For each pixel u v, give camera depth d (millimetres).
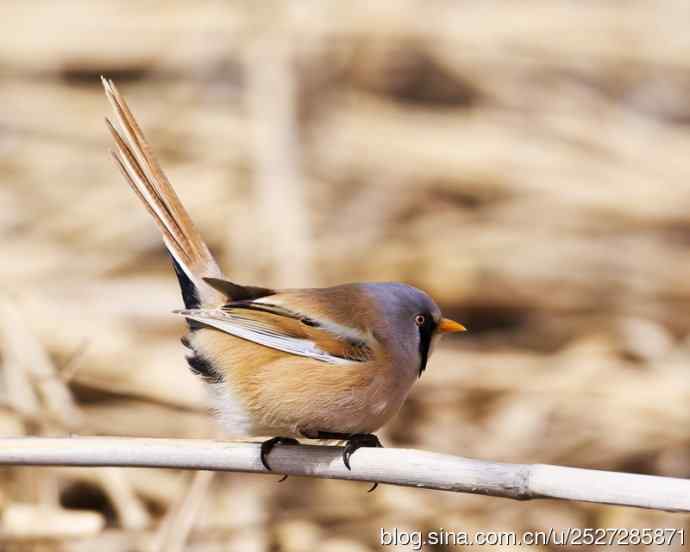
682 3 16797
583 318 13297
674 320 13266
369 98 15945
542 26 16578
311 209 14438
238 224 13906
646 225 14289
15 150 15266
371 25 16203
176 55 16156
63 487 10664
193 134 15234
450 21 16562
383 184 14789
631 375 12297
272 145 14664
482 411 12070
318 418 7375
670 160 14984
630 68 16422
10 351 10797
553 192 14547
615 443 11586
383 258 13648
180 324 12555
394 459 6887
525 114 15758
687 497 6289
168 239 7719
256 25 16156
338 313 7469
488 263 13625
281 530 10422
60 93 15969
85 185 14750
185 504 9523
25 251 13578
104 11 16547
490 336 13227
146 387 11453
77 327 11953
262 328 7348
